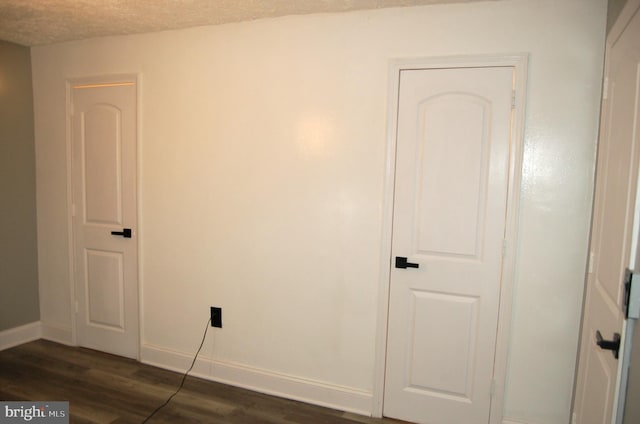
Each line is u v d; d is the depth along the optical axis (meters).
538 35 1.98
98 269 3.07
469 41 2.09
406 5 2.16
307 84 2.40
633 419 1.10
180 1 2.20
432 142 2.18
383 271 2.30
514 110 2.03
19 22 2.58
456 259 2.19
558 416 2.07
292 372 2.55
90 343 3.17
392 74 2.22
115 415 2.29
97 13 2.40
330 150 2.38
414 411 2.31
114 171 2.95
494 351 2.14
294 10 2.30
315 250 2.45
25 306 3.25
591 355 1.67
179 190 2.76
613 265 1.40
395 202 2.27
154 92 2.77
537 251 2.05
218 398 2.52
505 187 2.07
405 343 2.30
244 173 2.58
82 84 2.99
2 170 3.06
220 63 2.59
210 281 2.72
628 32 1.41
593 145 1.94
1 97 3.02
